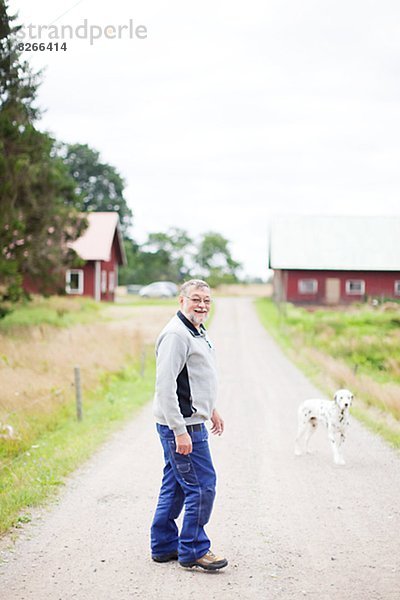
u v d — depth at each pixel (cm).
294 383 1842
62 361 1650
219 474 866
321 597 489
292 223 5128
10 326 2445
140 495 747
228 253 9444
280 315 3875
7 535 609
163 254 9144
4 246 2136
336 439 937
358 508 718
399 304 3969
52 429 1123
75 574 525
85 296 4916
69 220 2792
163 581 514
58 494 748
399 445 1041
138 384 1689
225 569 541
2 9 1828
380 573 536
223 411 1391
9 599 477
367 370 2188
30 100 2184
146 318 3822
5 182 2080
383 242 5003
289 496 764
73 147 8381
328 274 4900
